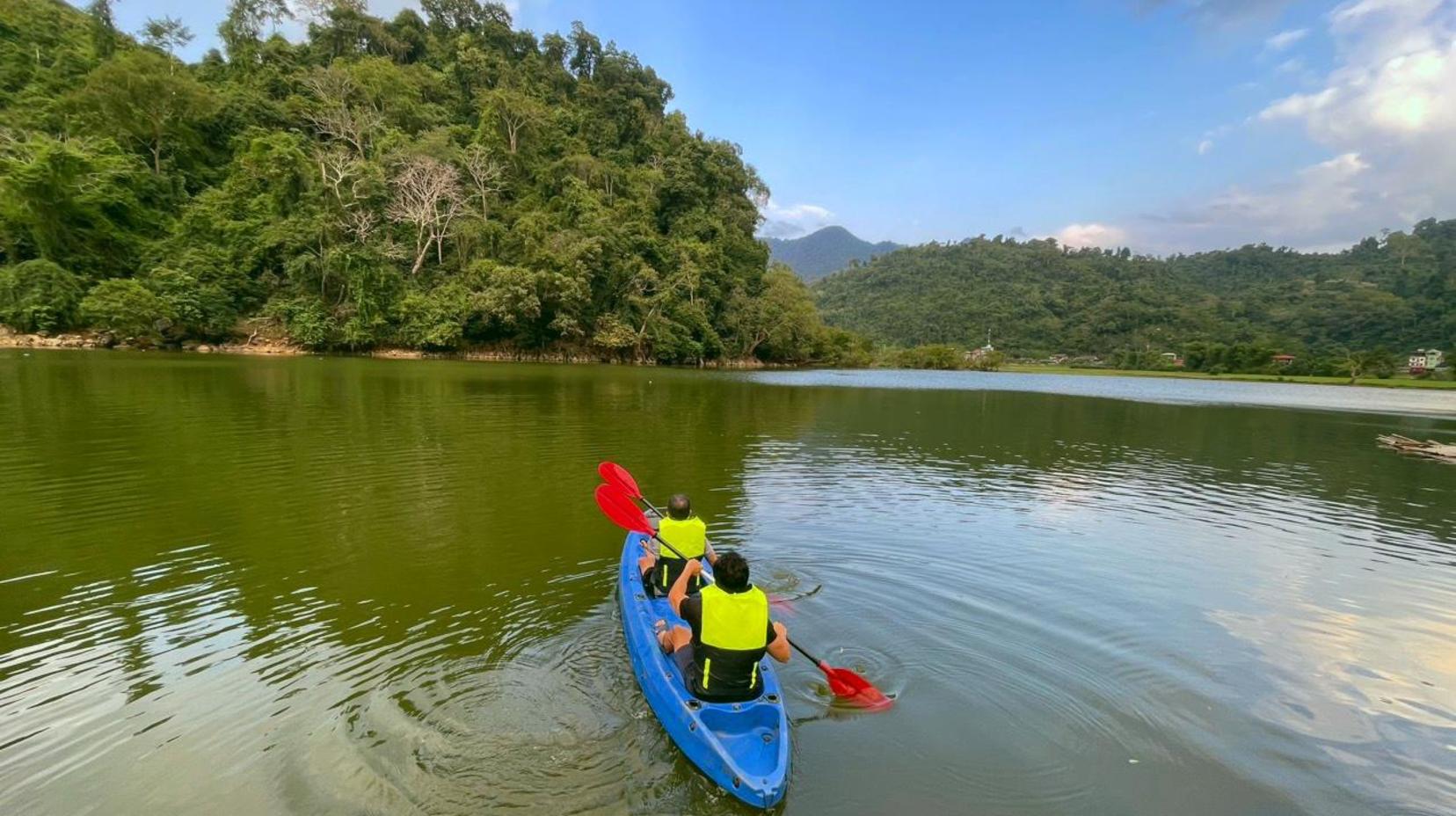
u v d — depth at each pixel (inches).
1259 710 185.9
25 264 1374.3
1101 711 181.0
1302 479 546.3
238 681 178.9
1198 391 1849.2
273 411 638.5
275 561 267.4
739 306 2549.2
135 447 454.3
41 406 599.8
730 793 140.1
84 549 272.2
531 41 3120.1
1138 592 273.9
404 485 390.0
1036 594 266.1
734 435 654.5
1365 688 200.7
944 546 323.3
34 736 153.3
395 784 140.5
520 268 1846.7
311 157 1929.1
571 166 2407.7
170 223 1699.1
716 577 166.1
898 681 192.7
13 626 207.6
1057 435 780.0
